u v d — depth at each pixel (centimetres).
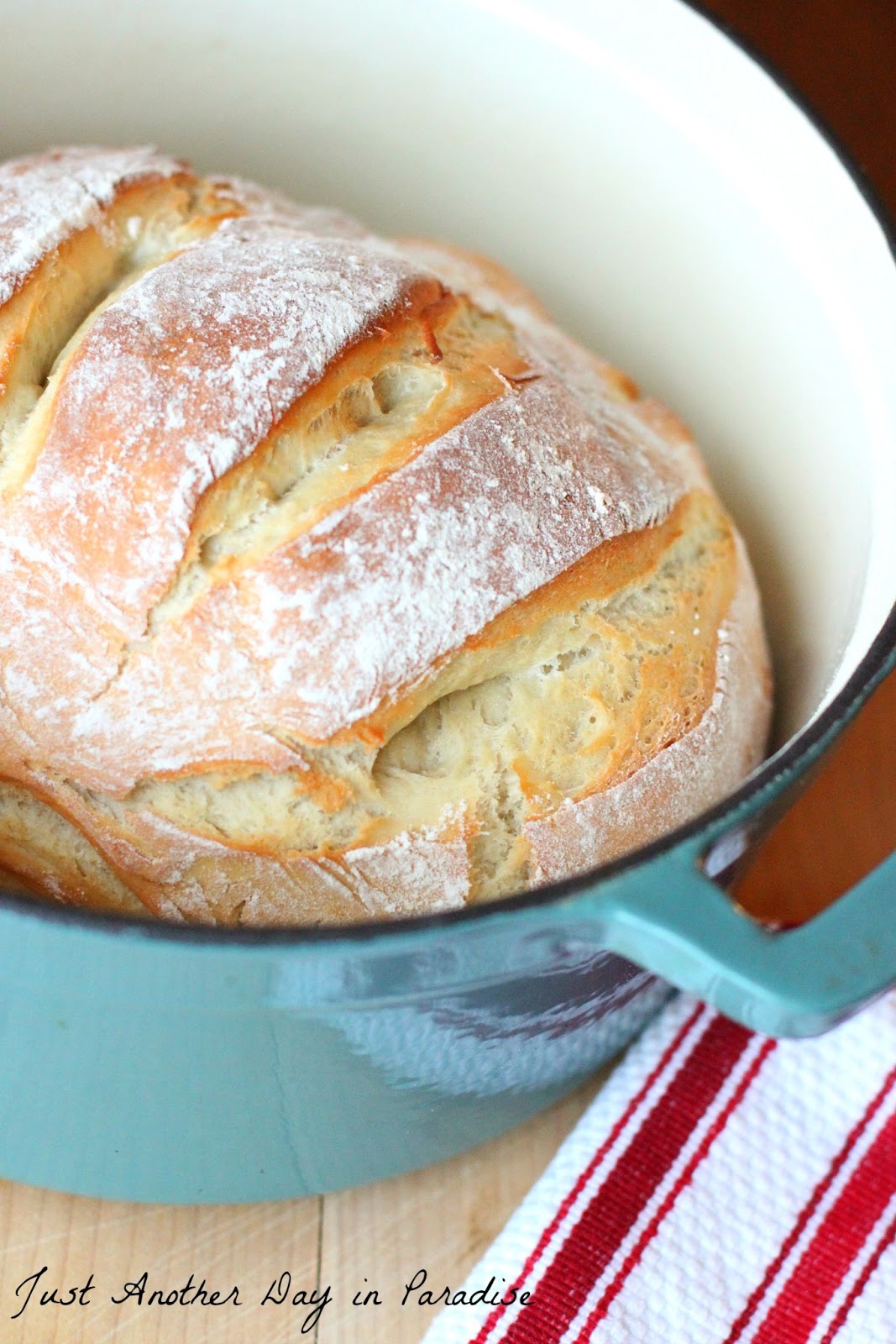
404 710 63
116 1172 65
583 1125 69
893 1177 69
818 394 73
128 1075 59
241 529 63
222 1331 66
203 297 64
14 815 63
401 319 66
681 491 69
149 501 62
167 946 53
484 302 72
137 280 65
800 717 69
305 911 63
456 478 63
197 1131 62
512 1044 62
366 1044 59
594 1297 66
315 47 77
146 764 62
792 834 78
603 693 65
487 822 64
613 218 78
